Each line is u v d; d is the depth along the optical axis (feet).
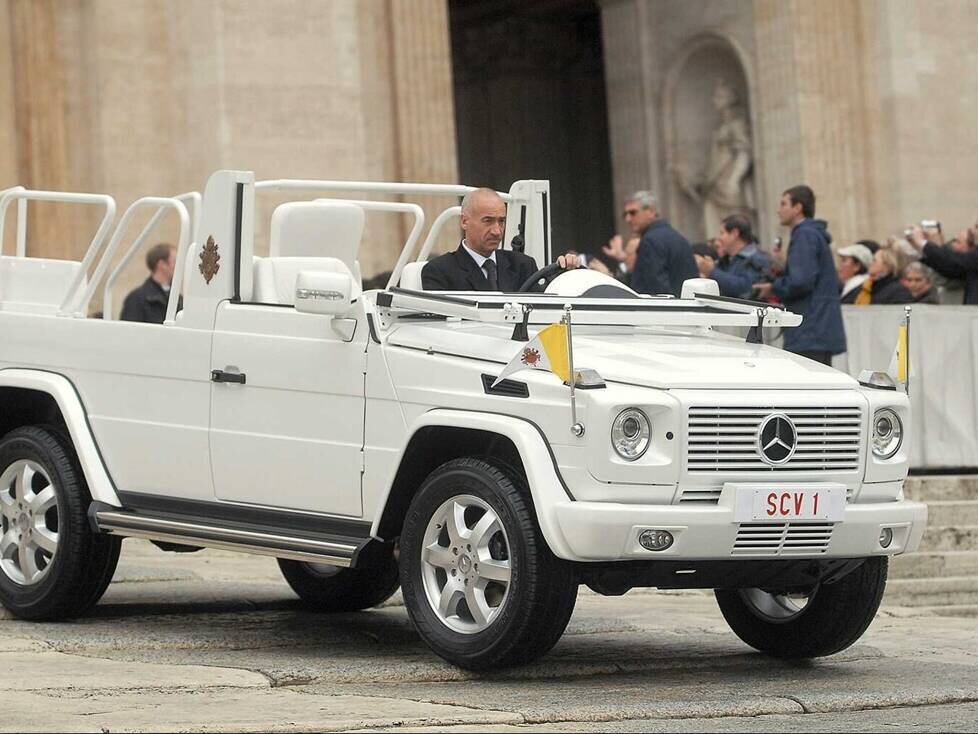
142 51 89.86
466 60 149.28
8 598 39.65
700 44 115.65
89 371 39.24
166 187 90.02
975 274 70.23
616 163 121.19
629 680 32.81
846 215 110.52
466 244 37.65
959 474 66.54
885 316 65.26
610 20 121.29
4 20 87.71
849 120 111.65
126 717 26.71
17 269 43.09
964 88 114.83
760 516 30.86
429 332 33.40
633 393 30.55
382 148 94.79
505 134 149.59
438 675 32.07
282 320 35.58
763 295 59.47
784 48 110.32
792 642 35.76
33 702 28.07
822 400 31.96
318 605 42.75
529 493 31.07
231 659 33.94
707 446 30.86
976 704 31.37
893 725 28.43
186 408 37.24
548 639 31.09
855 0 112.68
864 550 32.32
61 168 88.38
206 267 37.22
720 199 114.93
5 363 41.24
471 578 31.68
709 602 48.29
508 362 31.65
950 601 53.42
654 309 35.04
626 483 30.37
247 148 89.45
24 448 39.70
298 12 91.25
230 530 35.68
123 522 37.42
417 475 33.37
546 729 27.12
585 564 31.04
